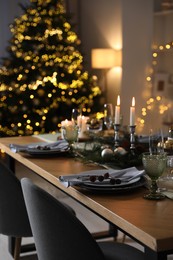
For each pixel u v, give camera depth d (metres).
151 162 1.77
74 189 1.96
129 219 1.56
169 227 1.47
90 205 1.81
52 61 5.74
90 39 7.00
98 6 6.73
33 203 1.74
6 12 6.43
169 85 5.70
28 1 6.43
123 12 6.16
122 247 2.08
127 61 6.19
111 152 2.41
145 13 6.00
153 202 1.76
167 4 5.70
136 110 6.18
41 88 5.68
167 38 5.76
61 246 1.71
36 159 2.62
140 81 6.10
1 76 5.73
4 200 2.42
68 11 6.98
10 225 2.45
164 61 5.86
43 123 5.76
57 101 5.76
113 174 2.05
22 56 5.70
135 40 6.12
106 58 6.22
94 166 2.41
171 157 2.11
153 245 1.38
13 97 5.68
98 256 1.68
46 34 5.71
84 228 1.67
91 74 6.69
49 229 1.72
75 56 5.90
